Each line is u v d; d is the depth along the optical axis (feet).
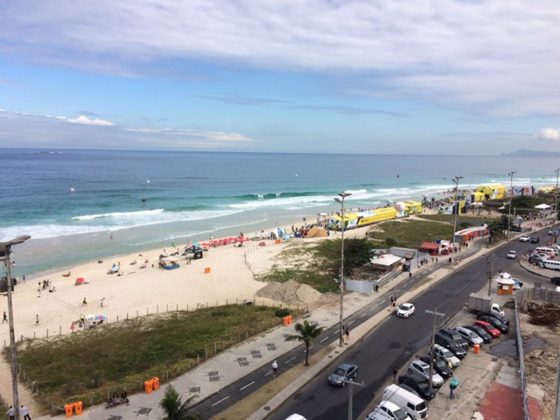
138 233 380.17
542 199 499.51
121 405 114.73
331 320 176.65
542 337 158.30
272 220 461.37
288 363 138.51
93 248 325.83
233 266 268.21
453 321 175.73
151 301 209.26
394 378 129.49
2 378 133.80
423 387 120.47
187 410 107.96
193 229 404.16
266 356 143.43
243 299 210.79
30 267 275.59
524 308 188.24
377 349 150.20
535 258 260.42
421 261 264.72
